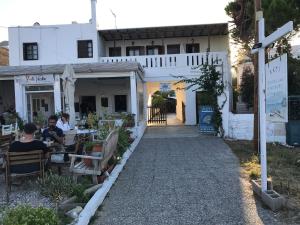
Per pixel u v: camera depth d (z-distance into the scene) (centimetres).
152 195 788
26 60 2806
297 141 1500
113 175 945
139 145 1609
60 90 2084
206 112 1939
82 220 600
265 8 1831
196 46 2964
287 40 1956
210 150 1402
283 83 669
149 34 2850
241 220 623
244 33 2384
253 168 1035
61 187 731
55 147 982
